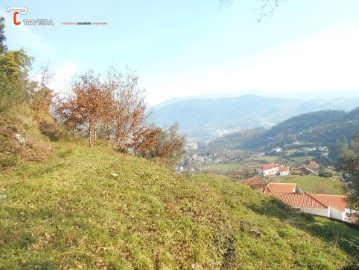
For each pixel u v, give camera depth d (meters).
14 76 30.22
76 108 26.03
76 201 11.96
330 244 17.94
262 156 171.62
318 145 158.75
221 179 28.69
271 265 12.60
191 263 10.39
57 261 8.02
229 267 11.44
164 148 37.50
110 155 22.94
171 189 16.27
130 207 12.48
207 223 13.43
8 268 7.32
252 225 15.90
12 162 16.02
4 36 33.66
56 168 16.11
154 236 10.77
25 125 21.14
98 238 9.48
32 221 9.87
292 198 41.69
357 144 29.36
